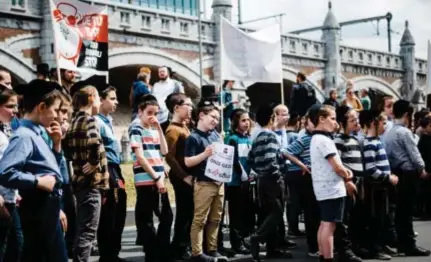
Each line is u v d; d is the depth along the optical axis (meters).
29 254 4.95
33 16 22.03
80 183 6.14
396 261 8.09
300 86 15.46
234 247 8.62
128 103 31.17
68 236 7.82
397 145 8.65
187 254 8.13
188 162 7.45
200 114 7.73
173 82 12.66
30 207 4.88
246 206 8.98
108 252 7.19
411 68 42.16
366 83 38.91
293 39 33.75
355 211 8.28
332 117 7.08
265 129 8.08
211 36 28.89
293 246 9.30
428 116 11.39
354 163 7.97
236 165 8.49
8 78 6.77
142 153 7.30
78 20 9.23
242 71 11.30
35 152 4.86
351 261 7.62
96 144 6.17
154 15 26.08
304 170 8.30
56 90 5.12
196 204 7.50
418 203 12.75
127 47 25.09
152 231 7.43
